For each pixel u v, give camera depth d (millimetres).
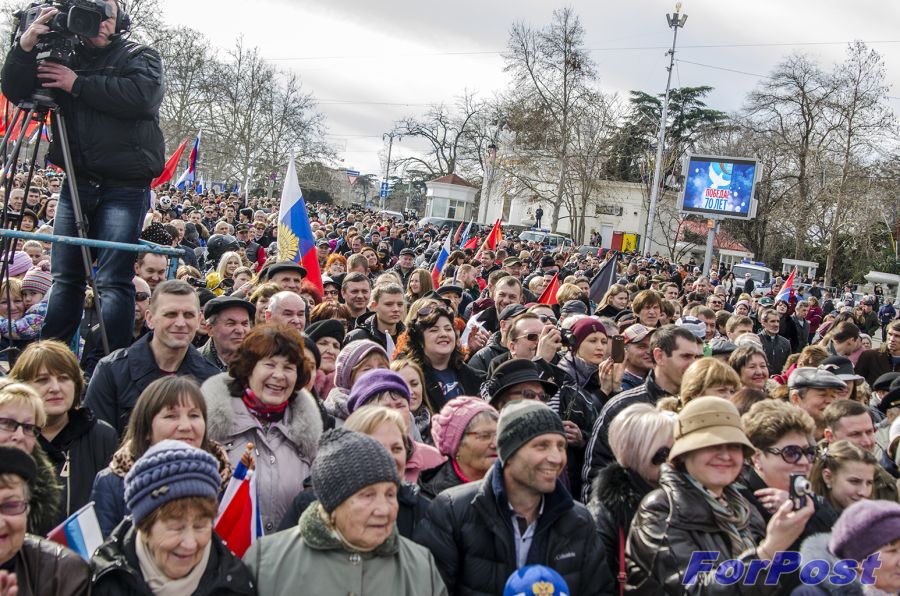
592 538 3385
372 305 6680
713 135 58812
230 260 8984
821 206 44875
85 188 5109
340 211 42125
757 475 3881
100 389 4348
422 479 4219
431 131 77375
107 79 4762
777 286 27594
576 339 5543
